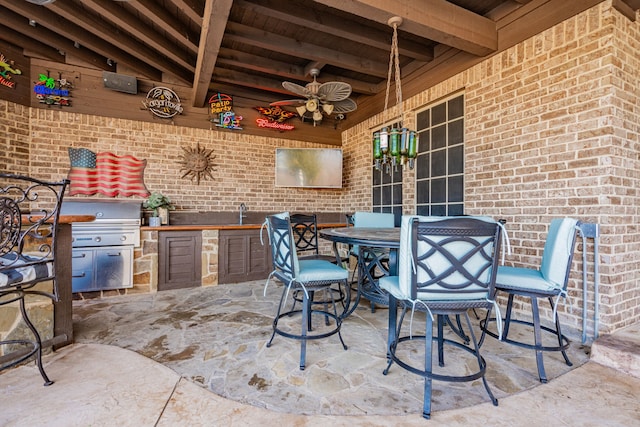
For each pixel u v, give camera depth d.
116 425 1.28
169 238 3.54
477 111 2.96
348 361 1.86
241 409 1.39
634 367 1.69
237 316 2.64
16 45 3.35
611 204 2.04
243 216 4.55
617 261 2.08
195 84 3.67
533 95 2.48
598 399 1.48
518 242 2.58
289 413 1.37
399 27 2.46
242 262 3.93
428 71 3.52
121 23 2.76
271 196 4.79
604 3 2.08
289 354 1.94
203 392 1.52
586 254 2.15
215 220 4.38
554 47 2.35
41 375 1.64
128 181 3.92
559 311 2.32
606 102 2.06
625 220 2.13
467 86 3.06
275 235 2.04
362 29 2.96
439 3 2.48
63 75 3.63
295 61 3.75
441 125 3.42
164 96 4.11
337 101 3.56
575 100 2.22
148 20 2.96
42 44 3.46
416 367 1.79
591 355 1.88
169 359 1.86
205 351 1.97
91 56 3.64
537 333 1.69
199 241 3.69
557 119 2.32
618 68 2.09
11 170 3.33
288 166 4.79
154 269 3.45
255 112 4.67
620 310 2.09
